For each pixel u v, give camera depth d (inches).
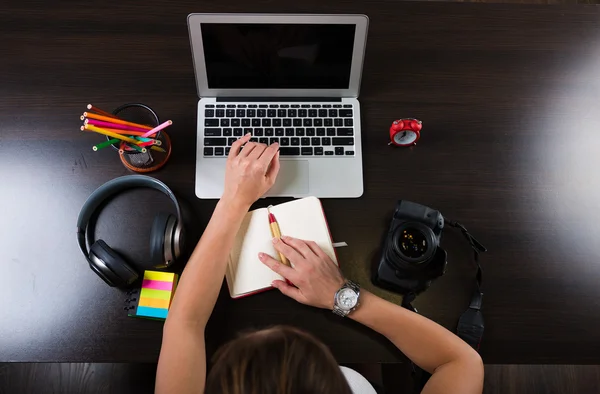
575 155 39.7
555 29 42.4
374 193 38.3
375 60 41.3
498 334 35.8
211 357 33.9
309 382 18.8
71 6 40.8
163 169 38.1
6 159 37.8
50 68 39.6
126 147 35.2
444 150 39.4
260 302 35.4
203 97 38.8
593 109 40.8
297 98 39.2
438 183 38.7
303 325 35.1
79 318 34.6
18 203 37.0
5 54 39.7
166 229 33.5
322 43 35.3
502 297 36.4
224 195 35.0
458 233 37.7
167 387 29.8
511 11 42.6
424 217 34.7
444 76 41.1
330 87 38.5
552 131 40.2
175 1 41.4
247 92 38.5
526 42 42.0
